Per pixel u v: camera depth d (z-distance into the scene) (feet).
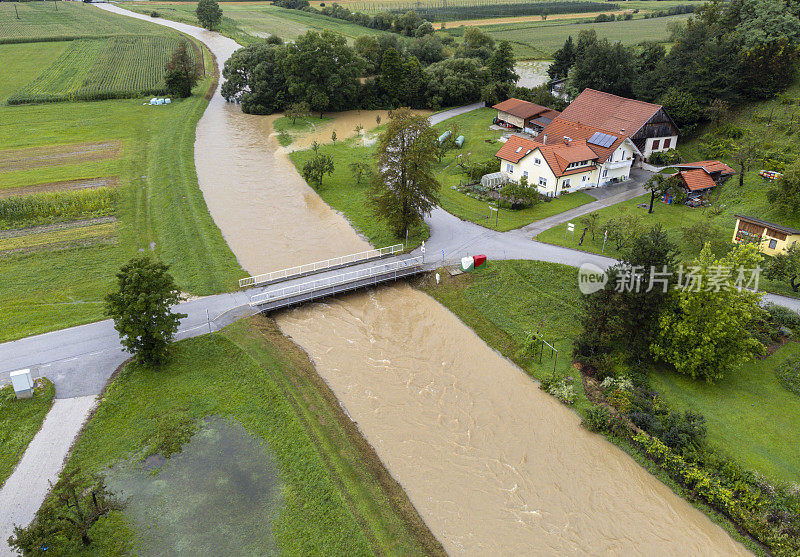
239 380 145.07
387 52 425.28
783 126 277.64
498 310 177.78
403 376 152.87
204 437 128.77
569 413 139.95
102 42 567.18
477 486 120.57
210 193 267.39
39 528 97.09
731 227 213.25
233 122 390.63
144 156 309.42
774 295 174.40
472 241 213.05
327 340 166.40
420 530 108.78
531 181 264.11
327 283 183.93
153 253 208.13
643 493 119.03
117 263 199.82
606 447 130.21
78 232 223.10
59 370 145.07
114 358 150.30
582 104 310.24
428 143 204.44
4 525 105.19
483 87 437.99
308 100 406.00
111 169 288.30
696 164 256.93
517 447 130.72
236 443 127.34
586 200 250.16
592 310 152.46
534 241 211.82
